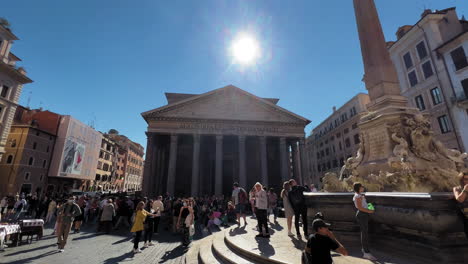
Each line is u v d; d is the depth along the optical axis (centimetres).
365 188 602
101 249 834
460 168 578
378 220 445
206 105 3319
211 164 3766
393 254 415
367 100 4028
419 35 2577
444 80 2306
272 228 832
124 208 1395
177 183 3644
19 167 3441
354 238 477
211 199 2331
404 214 386
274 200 1109
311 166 5838
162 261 679
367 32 785
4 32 2488
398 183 532
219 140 3141
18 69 2638
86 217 1628
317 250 275
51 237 1062
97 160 5391
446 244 351
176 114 3231
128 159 7531
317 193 551
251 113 3328
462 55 2181
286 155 3225
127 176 7450
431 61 2433
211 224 1332
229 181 3806
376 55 746
